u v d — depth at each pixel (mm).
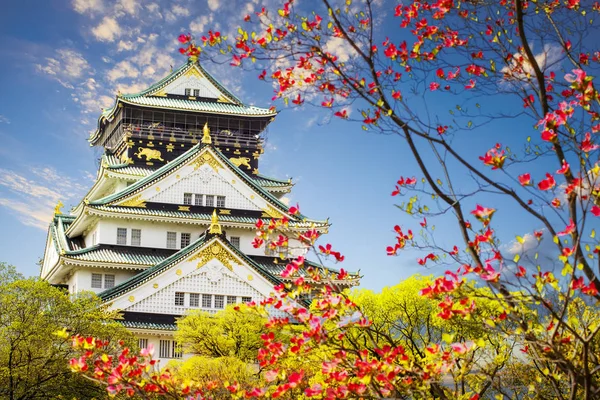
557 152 14336
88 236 85125
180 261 71125
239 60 16438
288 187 96938
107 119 100750
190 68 99938
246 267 72625
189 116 97812
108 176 88312
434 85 16500
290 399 20859
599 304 14984
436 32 16266
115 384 16703
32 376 43906
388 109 15344
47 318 45656
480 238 14203
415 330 45344
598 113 14922
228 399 33219
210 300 71188
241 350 54125
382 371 15531
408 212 15055
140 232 80375
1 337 44531
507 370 28406
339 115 16000
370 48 15602
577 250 13703
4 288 45781
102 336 47312
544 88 14945
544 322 16688
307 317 16156
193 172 83188
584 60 16766
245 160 97250
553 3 16625
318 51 15766
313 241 17391
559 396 16203
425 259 15828
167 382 17375
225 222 81188
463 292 14375
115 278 77125
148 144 92875
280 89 16406
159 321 69438
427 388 16219
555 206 14016
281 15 16141
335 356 16219
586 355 13812
